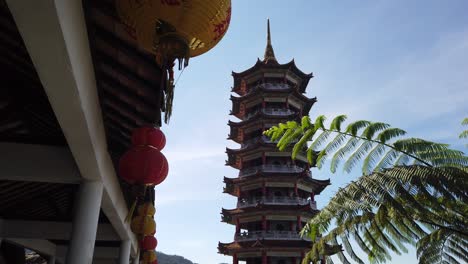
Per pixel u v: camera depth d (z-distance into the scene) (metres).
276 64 42.53
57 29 3.48
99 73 5.38
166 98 3.45
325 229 12.59
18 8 3.20
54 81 4.30
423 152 12.56
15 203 11.27
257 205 35.56
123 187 9.31
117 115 6.92
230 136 42.81
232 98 43.06
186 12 3.14
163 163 4.02
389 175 11.49
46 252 16.05
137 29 3.33
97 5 4.25
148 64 5.28
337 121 13.32
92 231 7.11
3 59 5.62
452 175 10.67
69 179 7.18
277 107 42.09
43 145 7.25
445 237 12.79
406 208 12.51
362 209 11.73
